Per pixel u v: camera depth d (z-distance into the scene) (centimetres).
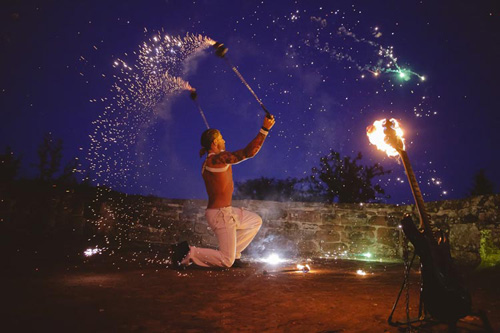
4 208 683
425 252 210
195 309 271
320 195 1455
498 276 420
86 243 706
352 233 807
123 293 320
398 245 782
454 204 662
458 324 223
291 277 430
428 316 233
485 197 585
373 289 352
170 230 799
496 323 227
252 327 229
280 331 222
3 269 425
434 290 205
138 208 795
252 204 824
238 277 424
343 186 1378
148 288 345
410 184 229
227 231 481
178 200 812
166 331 221
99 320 239
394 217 795
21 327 219
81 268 467
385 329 222
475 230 600
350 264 626
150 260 584
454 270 209
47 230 711
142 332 219
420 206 223
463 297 200
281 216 822
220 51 434
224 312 264
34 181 736
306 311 267
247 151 464
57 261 525
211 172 483
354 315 255
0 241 636
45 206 716
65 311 256
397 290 347
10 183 698
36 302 276
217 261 481
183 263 476
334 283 388
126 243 760
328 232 812
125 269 472
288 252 806
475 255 598
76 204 746
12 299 281
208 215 487
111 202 778
